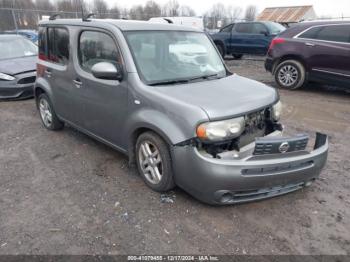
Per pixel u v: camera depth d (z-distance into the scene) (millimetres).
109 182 3791
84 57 4234
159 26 4117
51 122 5387
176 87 3432
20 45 8672
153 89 3355
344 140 5207
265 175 2936
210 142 2967
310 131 5613
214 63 4270
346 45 7555
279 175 2992
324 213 3254
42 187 3703
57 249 2738
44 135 5332
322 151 3252
